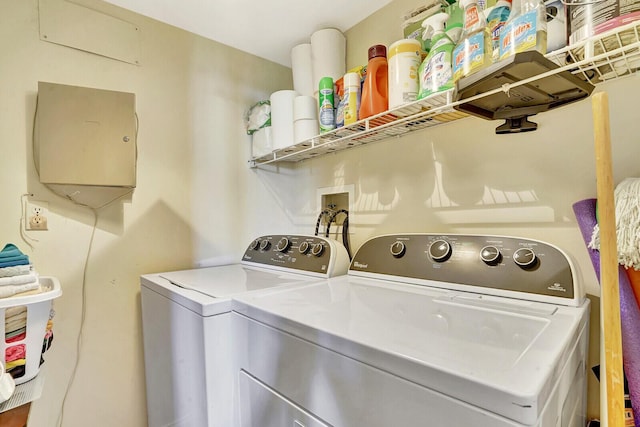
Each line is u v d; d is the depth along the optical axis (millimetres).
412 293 993
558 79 785
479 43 875
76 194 1378
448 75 965
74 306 1375
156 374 1299
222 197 1819
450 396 479
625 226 735
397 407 543
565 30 792
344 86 1331
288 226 2076
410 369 526
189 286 1179
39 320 935
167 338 1176
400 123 1212
